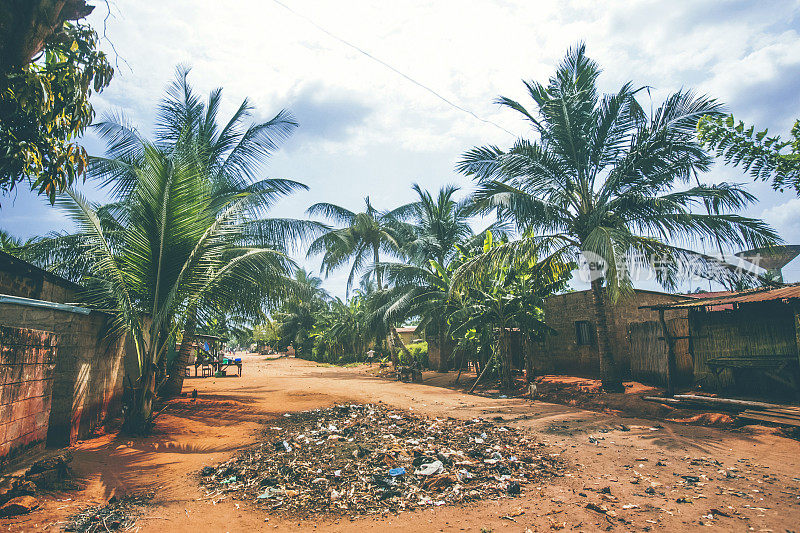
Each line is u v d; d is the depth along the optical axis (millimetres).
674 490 4863
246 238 13062
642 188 11867
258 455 6363
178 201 7512
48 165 5082
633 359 13555
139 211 7684
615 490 4879
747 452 6445
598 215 11969
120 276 7629
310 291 15242
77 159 5312
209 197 8570
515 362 18016
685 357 12078
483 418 9461
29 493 4316
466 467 5676
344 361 38375
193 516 4234
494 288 15664
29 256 10617
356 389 15312
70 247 10719
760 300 8664
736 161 4586
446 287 19672
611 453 6449
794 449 6543
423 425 8633
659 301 14984
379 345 33219
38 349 5188
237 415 9812
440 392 14867
